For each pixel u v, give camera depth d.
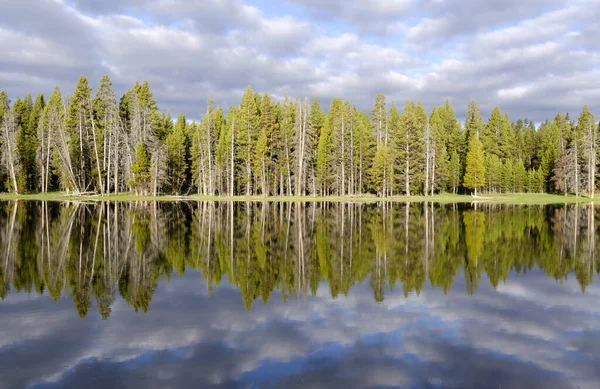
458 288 12.69
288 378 6.86
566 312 10.45
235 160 70.44
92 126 60.12
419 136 68.50
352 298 11.55
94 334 8.71
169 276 13.80
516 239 22.66
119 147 64.12
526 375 7.05
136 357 7.61
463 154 86.06
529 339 8.65
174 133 74.19
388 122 77.62
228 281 13.26
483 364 7.45
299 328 9.16
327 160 67.19
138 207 42.47
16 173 67.06
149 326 9.21
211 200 58.00
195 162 71.19
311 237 22.97
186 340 8.44
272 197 63.09
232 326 9.24
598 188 75.31
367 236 23.45
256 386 6.59
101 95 58.56
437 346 8.25
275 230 25.86
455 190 81.31
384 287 12.73
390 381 6.79
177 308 10.48
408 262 16.45
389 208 45.56
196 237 22.38
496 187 82.00
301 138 66.50
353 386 6.62
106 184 65.56
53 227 25.12
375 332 8.96
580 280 13.71
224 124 79.88
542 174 82.19
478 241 21.89
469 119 88.62
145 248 18.78
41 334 8.68
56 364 7.31
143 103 65.62
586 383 6.78
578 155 72.69
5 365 7.27
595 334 8.95
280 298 11.47
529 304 11.09
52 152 67.19
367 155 71.25
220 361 7.48
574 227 28.44
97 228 25.09
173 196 61.22
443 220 32.53
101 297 11.34
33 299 11.09
